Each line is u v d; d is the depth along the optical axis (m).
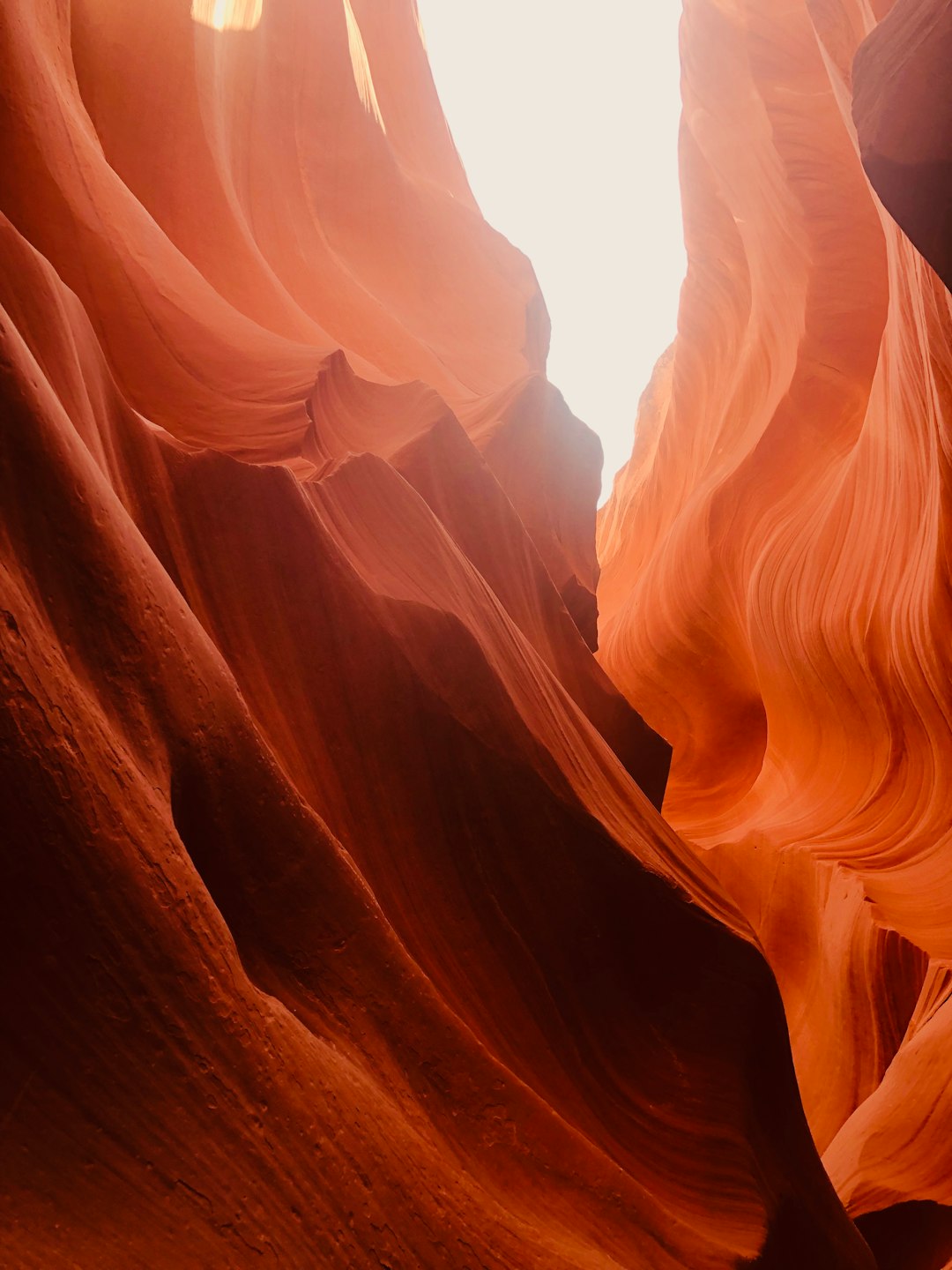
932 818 5.80
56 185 3.60
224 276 5.89
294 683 2.41
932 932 4.99
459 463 4.42
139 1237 1.22
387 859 2.40
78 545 1.50
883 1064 4.82
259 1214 1.34
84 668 1.46
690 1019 2.69
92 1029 1.27
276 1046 1.49
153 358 3.56
